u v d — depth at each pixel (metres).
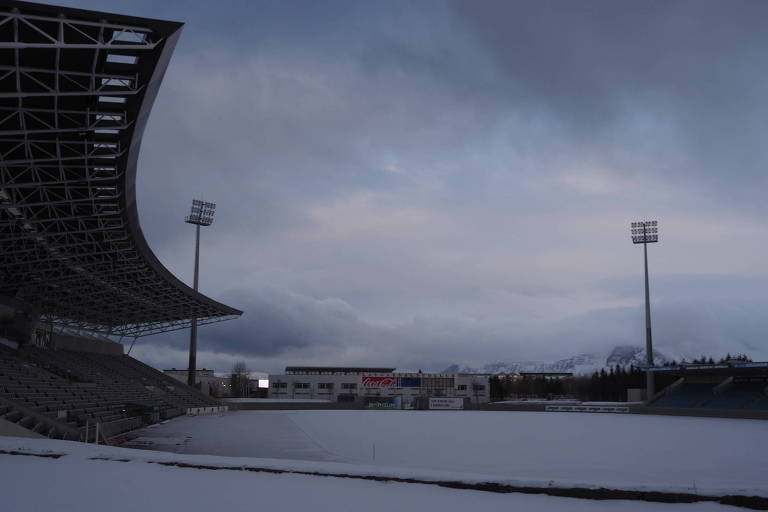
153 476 15.70
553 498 13.58
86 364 63.94
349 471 16.48
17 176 30.12
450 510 12.17
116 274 53.25
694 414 75.19
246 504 12.39
